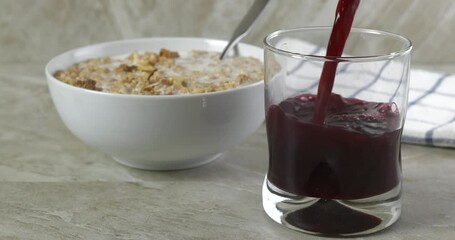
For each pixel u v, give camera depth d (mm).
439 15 817
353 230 522
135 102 565
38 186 597
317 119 511
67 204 571
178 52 693
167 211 561
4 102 758
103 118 577
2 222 548
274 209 540
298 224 529
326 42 567
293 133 520
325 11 819
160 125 572
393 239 524
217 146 598
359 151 511
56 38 852
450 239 524
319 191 520
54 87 600
